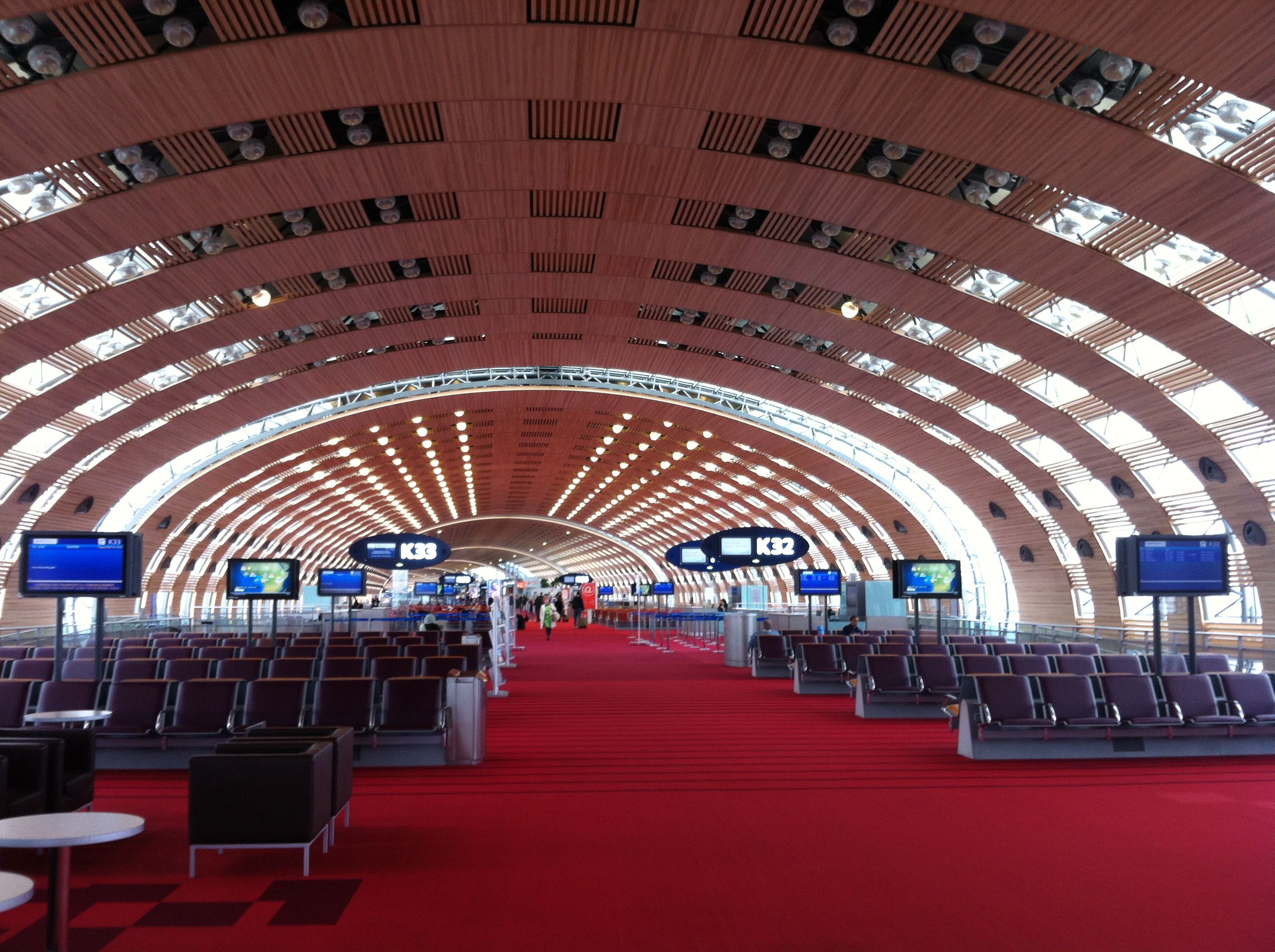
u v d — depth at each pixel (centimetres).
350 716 1069
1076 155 1387
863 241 1912
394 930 526
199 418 2989
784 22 1223
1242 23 1060
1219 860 665
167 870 645
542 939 511
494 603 2105
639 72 1325
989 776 1004
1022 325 2103
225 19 1204
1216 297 1703
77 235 1619
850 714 1534
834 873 633
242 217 1716
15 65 1238
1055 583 3297
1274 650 1783
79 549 1210
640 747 1206
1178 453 2317
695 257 2059
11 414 2292
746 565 2295
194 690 1097
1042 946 498
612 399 3644
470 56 1291
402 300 2334
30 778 668
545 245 2031
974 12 1125
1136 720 1113
